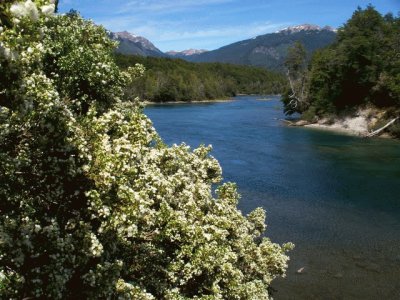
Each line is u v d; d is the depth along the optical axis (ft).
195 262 34.99
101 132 32.09
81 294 29.04
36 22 21.21
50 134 29.40
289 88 299.38
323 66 262.26
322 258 73.20
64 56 49.39
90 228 28.45
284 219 90.79
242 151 164.96
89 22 60.34
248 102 494.18
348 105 243.19
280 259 50.08
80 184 29.81
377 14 254.47
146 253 35.81
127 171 28.73
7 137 29.25
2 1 19.49
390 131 202.49
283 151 165.48
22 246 26.73
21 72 25.45
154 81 502.79
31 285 27.09
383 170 133.08
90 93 50.98
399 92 206.59
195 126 239.50
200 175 47.91
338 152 163.43
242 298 38.58
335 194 108.27
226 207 44.96
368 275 67.87
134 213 27.25
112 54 63.36
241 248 45.70
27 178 30.30
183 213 37.09
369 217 92.12
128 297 28.84
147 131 39.96
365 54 229.04
